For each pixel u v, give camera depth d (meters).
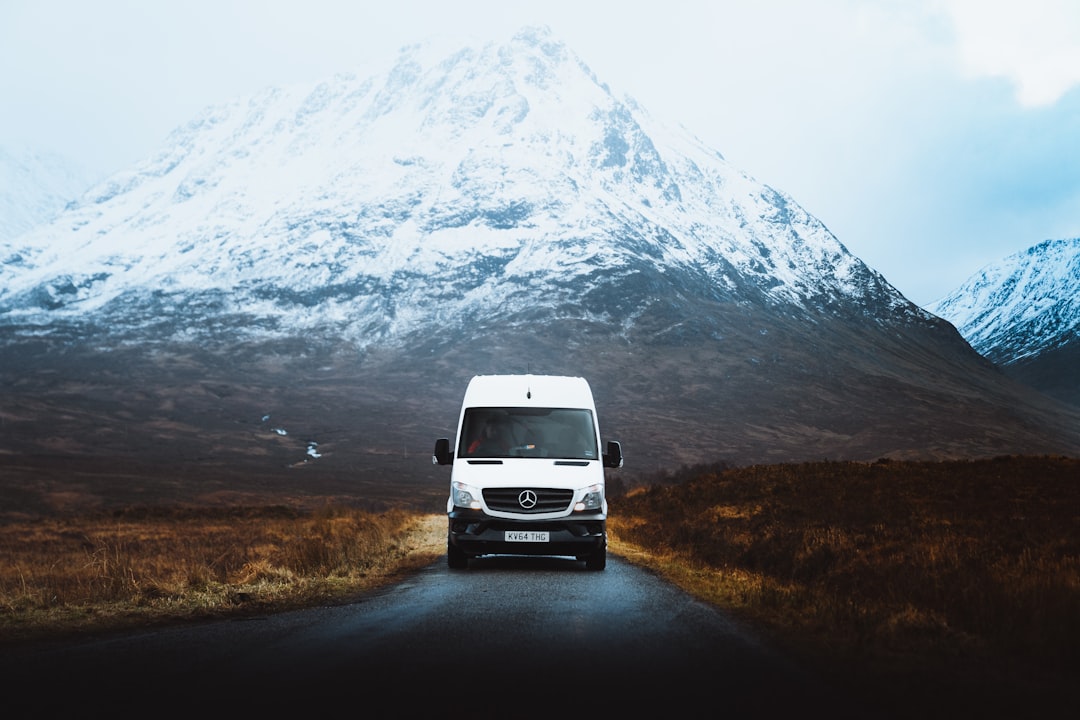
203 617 12.43
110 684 8.11
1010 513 29.20
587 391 19.61
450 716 7.02
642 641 10.27
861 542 20.16
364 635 10.65
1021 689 8.08
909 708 7.38
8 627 11.61
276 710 7.18
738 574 17.31
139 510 68.75
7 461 183.50
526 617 12.00
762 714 7.16
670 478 118.06
